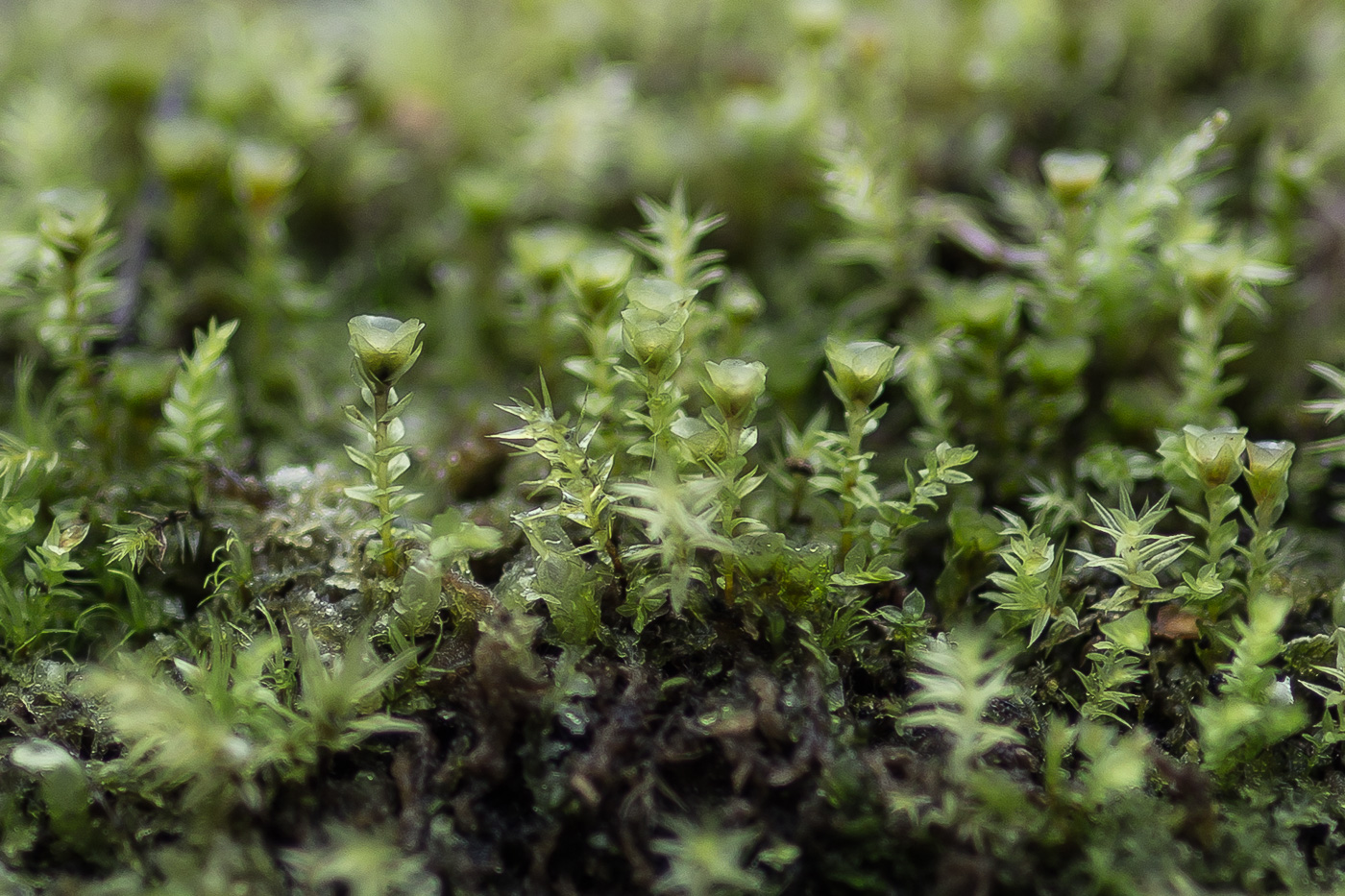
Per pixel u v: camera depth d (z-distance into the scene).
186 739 0.06
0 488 0.07
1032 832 0.06
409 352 0.07
